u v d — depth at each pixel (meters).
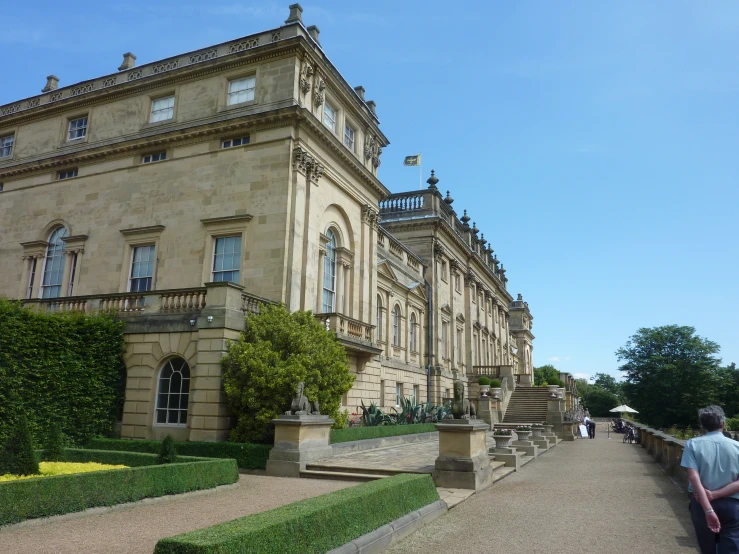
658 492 15.00
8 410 17.66
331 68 27.56
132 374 20.55
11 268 29.58
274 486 14.81
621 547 9.38
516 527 10.73
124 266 26.42
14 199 30.47
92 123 29.39
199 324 19.44
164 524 10.28
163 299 20.80
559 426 40.62
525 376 54.19
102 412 20.34
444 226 44.47
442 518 11.49
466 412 15.33
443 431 15.06
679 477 16.84
